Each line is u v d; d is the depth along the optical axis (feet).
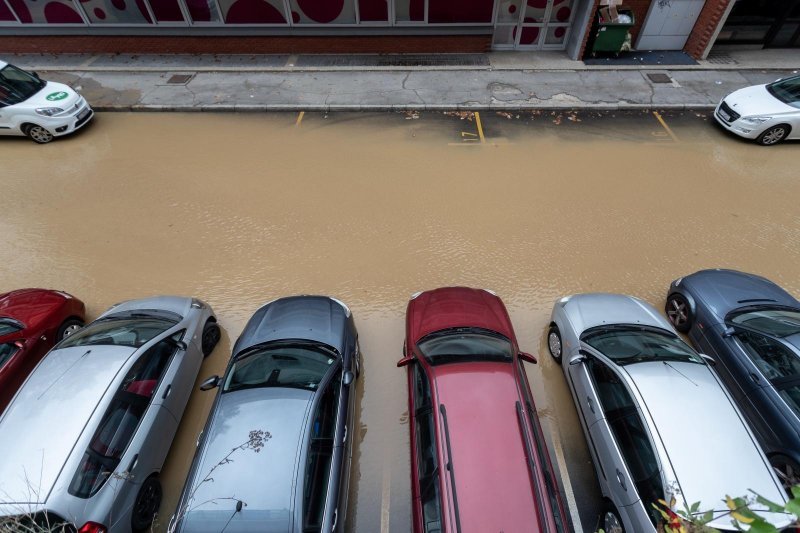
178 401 19.24
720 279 22.85
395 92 42.68
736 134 36.40
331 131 38.88
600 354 18.54
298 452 15.40
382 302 25.63
